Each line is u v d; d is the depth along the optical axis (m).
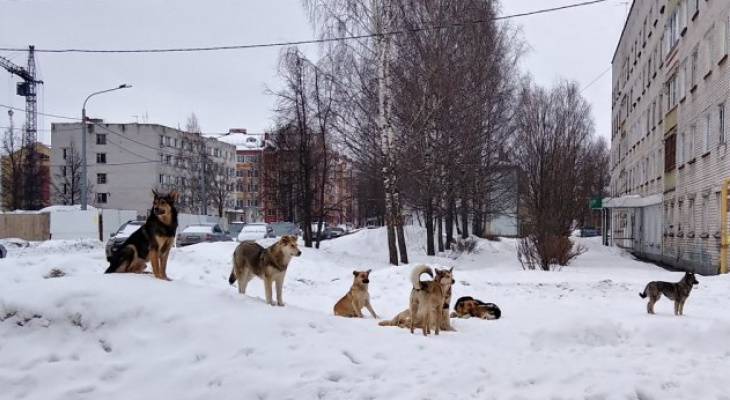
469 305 10.54
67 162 71.25
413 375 5.71
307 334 6.45
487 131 28.61
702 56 24.66
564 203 22.97
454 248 31.61
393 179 23.16
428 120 23.50
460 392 5.36
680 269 27.53
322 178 31.02
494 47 28.30
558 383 5.65
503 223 56.28
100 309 6.32
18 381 5.48
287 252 8.05
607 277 18.45
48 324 6.23
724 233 20.14
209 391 5.30
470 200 32.03
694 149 26.09
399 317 8.79
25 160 62.34
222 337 6.06
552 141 25.55
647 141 38.59
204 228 31.20
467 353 6.65
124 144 77.06
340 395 5.19
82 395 5.32
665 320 9.35
